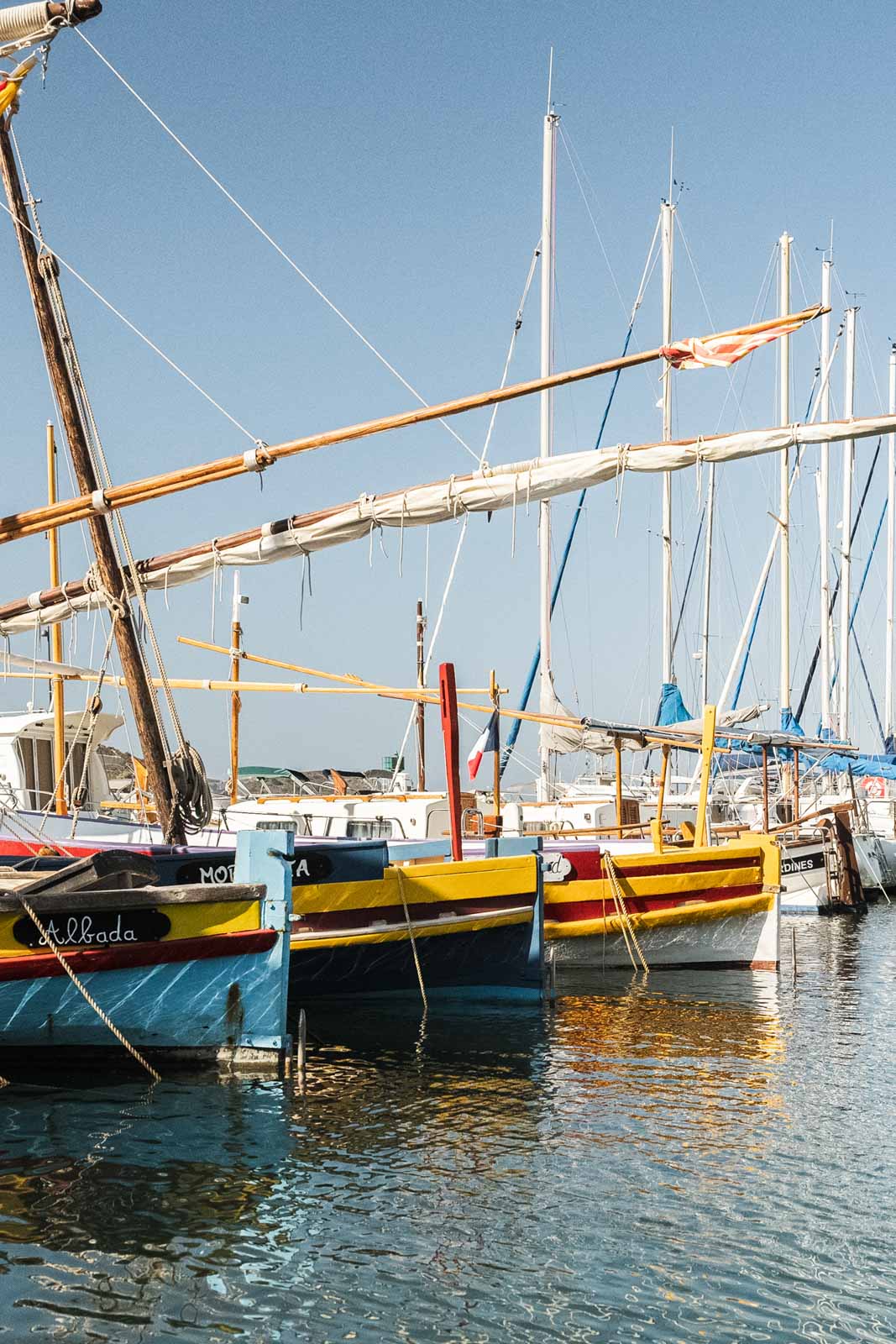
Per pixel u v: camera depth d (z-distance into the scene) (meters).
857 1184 8.78
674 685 38.28
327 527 14.43
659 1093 11.41
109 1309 6.54
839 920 32.47
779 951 20.41
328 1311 6.61
